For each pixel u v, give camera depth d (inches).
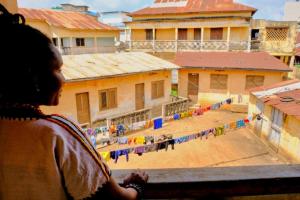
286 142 428.5
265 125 505.0
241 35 890.7
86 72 500.1
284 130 434.3
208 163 422.3
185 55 819.4
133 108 608.4
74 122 34.7
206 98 764.0
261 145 499.2
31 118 31.3
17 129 30.5
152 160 431.8
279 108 424.5
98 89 527.8
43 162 29.8
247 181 54.3
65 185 31.5
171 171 57.4
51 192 30.7
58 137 30.6
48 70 32.0
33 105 32.4
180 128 579.2
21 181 30.2
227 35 891.4
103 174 33.4
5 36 30.1
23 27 31.2
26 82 30.6
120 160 432.1
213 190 54.2
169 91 691.4
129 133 536.7
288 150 422.9
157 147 328.8
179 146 488.1
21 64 30.1
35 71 30.9
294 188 55.7
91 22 929.5
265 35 863.1
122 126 416.5
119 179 52.6
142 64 623.2
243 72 709.3
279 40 853.8
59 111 471.2
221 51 875.4
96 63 573.6
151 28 952.9
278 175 55.4
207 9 935.0
